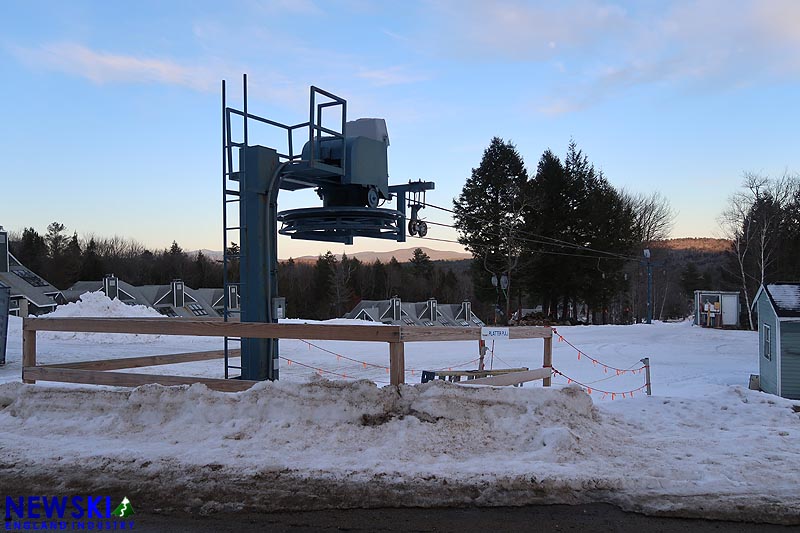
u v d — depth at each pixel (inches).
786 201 2017.7
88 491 195.6
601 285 2011.6
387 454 221.0
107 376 302.4
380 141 382.0
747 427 269.9
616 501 187.2
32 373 316.8
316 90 342.0
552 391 259.9
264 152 343.0
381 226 378.9
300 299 3326.8
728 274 2253.9
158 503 186.1
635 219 2453.2
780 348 553.3
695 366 770.2
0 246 1715.1
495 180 1959.9
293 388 256.4
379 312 2263.8
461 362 735.7
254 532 166.7
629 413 292.2
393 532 166.6
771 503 185.2
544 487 195.8
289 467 210.2
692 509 181.3
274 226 346.0
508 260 1884.8
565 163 2123.5
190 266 3806.6
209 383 287.3
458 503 185.2
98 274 3331.7
